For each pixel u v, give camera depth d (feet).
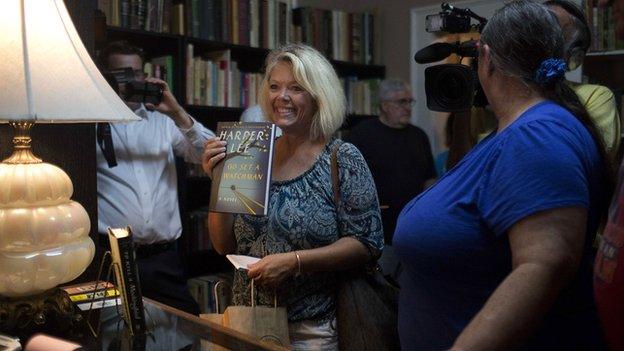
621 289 2.99
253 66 14.03
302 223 5.66
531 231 3.28
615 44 10.26
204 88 12.31
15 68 4.17
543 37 3.58
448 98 5.05
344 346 5.64
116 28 10.98
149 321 4.62
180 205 11.96
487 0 13.44
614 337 3.10
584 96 5.48
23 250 4.17
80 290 5.20
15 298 4.34
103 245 8.57
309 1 15.49
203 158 5.78
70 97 4.30
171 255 9.21
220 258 13.20
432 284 3.94
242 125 5.68
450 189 3.83
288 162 5.90
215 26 12.46
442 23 5.70
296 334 5.67
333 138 6.02
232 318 5.29
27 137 4.49
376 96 15.25
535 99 3.68
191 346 4.14
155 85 8.77
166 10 11.73
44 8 4.42
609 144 5.34
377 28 15.44
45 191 4.29
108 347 4.20
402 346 4.40
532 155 3.35
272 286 5.53
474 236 3.65
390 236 12.63
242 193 5.48
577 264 3.28
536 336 3.70
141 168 8.87
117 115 4.51
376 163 12.64
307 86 5.72
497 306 3.16
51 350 3.71
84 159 6.07
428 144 13.17
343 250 5.62
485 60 3.80
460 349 3.10
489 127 6.99
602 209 3.75
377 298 5.73
